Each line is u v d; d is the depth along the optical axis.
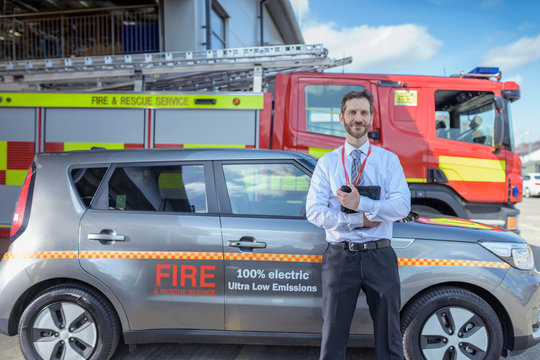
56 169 2.88
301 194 2.81
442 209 5.15
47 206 2.78
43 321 2.69
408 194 2.22
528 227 10.41
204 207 2.77
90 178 2.84
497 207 5.03
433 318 2.57
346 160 2.29
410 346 2.57
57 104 5.03
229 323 2.67
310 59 5.20
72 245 2.69
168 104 5.02
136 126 5.03
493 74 5.17
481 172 4.95
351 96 2.24
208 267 2.65
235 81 6.00
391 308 2.20
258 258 2.63
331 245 2.28
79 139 5.03
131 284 2.66
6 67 5.47
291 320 2.63
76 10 8.95
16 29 9.02
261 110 5.00
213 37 10.07
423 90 4.99
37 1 9.04
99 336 2.69
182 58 5.26
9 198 5.00
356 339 2.63
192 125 5.02
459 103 5.04
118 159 2.88
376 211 2.09
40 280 2.69
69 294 2.68
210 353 3.12
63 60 5.41
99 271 2.65
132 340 2.70
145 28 8.88
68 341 2.69
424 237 2.63
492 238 2.67
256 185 2.83
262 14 13.34
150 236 2.68
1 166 5.03
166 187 2.83
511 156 4.99
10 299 2.69
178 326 2.69
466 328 2.58
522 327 2.58
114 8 8.91
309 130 5.01
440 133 4.99
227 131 5.01
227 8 10.73
